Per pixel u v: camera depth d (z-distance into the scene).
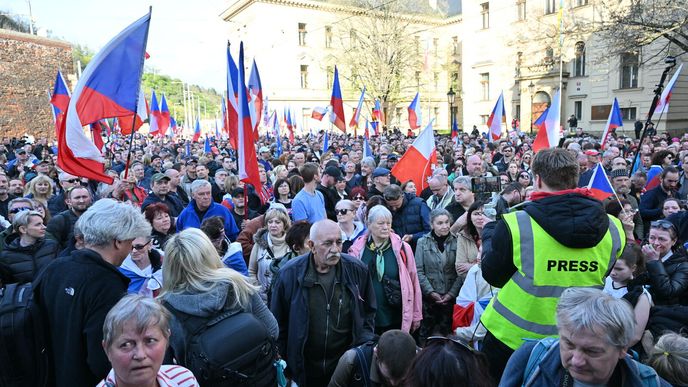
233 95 6.57
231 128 6.60
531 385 2.05
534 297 2.48
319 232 3.40
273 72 45.66
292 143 23.39
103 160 5.30
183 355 2.61
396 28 39.25
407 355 2.53
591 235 2.38
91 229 2.63
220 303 2.67
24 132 26.75
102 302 2.50
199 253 2.77
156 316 2.13
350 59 42.06
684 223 5.35
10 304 2.55
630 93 30.64
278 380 2.94
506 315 2.59
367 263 4.32
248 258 5.38
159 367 2.14
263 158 13.97
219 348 2.54
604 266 2.50
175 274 2.76
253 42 46.69
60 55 30.00
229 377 2.55
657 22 19.70
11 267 4.25
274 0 45.22
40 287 2.60
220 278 2.74
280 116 45.91
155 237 4.74
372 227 4.30
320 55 47.66
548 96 35.25
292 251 4.34
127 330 2.06
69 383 2.46
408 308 4.21
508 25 38.06
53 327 2.51
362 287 3.66
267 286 4.66
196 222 5.77
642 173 7.69
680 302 3.79
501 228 2.60
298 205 6.12
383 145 15.45
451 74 53.34
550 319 2.47
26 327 2.52
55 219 5.09
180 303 2.65
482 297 4.18
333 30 47.72
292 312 3.44
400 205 6.03
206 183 5.83
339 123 13.13
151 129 16.97
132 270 3.82
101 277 2.55
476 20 41.22
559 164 2.52
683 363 2.48
